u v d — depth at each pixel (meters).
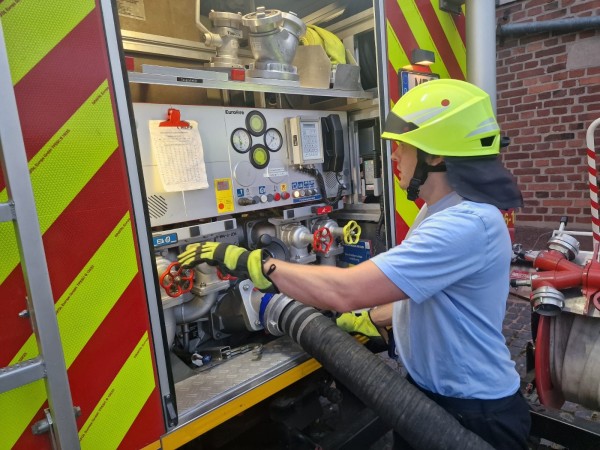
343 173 2.45
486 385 1.33
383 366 1.42
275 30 1.88
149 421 1.34
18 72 1.06
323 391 2.04
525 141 5.09
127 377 1.28
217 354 1.86
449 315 1.30
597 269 1.80
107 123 1.21
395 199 2.19
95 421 1.23
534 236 4.87
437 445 1.24
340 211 2.61
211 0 2.30
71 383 1.18
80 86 1.15
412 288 1.18
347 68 2.19
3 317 1.06
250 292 1.90
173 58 2.11
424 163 1.33
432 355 1.37
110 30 1.20
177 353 1.93
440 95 1.29
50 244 1.12
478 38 2.30
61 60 1.12
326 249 2.16
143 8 1.95
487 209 1.26
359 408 2.13
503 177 1.28
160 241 1.69
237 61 2.01
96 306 1.21
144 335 1.31
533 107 4.95
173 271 1.65
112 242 1.23
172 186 1.68
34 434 1.13
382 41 2.06
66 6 1.12
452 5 2.35
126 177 1.25
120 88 1.23
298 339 1.64
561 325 1.95
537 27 4.64
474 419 1.33
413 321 1.41
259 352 1.83
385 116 2.09
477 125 1.26
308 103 2.57
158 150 1.66
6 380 0.94
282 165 2.13
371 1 2.23
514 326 3.58
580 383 1.88
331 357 1.50
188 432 1.43
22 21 1.05
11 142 0.93
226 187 1.90
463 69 2.50
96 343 1.22
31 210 0.96
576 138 4.69
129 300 1.28
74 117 1.15
